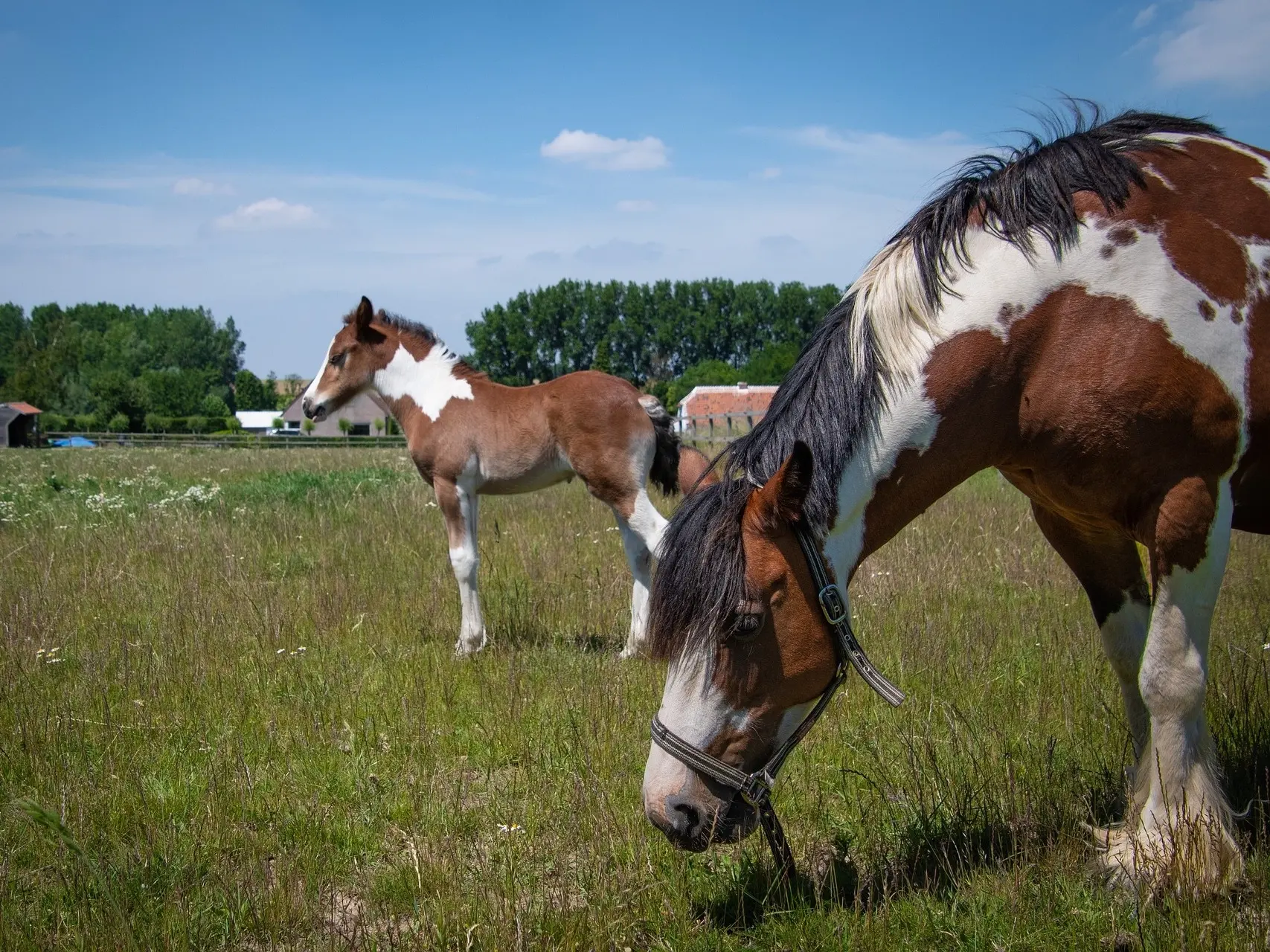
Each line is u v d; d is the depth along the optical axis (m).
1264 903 2.68
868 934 2.67
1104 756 3.76
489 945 2.68
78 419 65.38
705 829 2.57
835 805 3.65
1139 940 2.53
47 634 5.67
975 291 2.83
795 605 2.59
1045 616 5.81
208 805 3.64
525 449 6.15
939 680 4.76
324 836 3.52
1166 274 2.74
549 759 4.11
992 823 3.24
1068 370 2.77
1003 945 2.61
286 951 2.84
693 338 82.19
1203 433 2.71
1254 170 2.96
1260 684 4.15
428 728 4.50
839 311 2.93
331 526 9.43
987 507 9.91
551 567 7.68
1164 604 2.77
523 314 82.19
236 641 5.72
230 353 117.62
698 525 2.56
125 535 8.65
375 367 6.57
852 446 2.72
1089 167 2.87
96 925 2.80
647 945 2.75
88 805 3.58
